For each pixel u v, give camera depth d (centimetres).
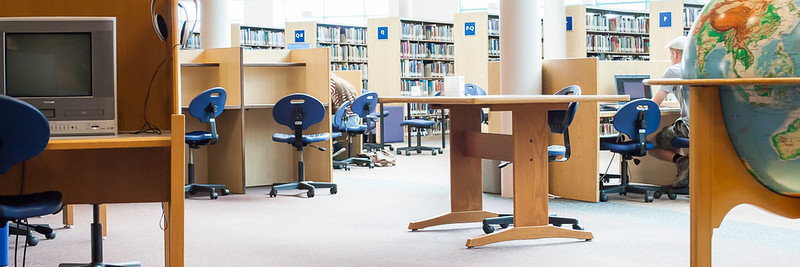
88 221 482
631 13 1175
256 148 684
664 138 582
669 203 552
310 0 1705
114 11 283
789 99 180
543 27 1057
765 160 191
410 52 1230
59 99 257
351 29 1277
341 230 445
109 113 260
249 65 644
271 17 1639
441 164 848
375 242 409
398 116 1164
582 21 1106
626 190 575
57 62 259
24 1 279
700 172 195
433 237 422
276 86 682
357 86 902
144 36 284
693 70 195
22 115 228
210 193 591
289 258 371
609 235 425
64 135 257
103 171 301
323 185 615
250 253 382
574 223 432
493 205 540
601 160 870
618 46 1166
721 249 385
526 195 403
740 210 505
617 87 656
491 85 622
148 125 285
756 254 373
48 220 489
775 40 179
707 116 194
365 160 826
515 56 559
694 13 1113
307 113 614
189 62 648
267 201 573
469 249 389
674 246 394
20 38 258
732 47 185
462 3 1616
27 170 296
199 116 588
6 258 349
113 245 407
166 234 306
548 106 405
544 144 406
